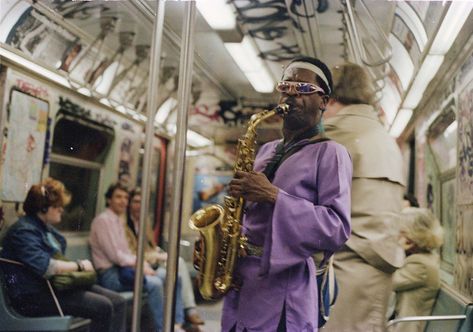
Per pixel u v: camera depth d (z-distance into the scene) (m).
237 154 2.55
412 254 3.21
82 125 5.81
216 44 4.69
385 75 3.52
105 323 4.38
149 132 2.99
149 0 4.11
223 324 2.44
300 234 2.14
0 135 4.32
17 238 4.13
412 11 3.25
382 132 3.30
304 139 2.35
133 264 5.35
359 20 3.44
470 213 3.12
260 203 2.36
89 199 5.93
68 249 5.18
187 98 2.58
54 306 4.01
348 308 3.14
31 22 4.38
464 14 2.87
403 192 3.32
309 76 2.34
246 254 2.37
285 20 3.97
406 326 3.10
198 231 2.45
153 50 3.04
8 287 3.88
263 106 6.83
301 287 2.24
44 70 4.82
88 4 4.33
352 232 3.19
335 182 2.22
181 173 2.54
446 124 3.45
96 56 5.45
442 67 3.26
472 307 3.07
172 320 2.51
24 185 4.52
